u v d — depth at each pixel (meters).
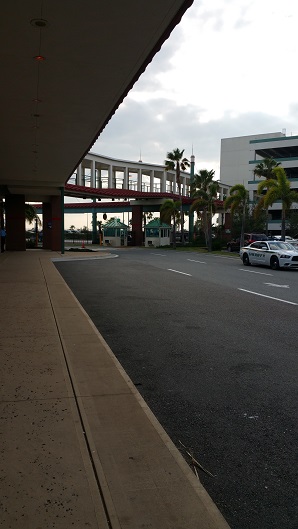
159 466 3.23
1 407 4.18
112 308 10.30
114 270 20.53
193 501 2.82
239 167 87.75
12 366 5.42
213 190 45.12
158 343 7.16
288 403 4.75
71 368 5.43
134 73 10.43
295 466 3.51
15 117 14.09
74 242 79.06
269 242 23.11
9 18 7.73
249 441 3.92
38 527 2.52
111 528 2.54
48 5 7.29
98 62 9.77
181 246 55.75
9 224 33.91
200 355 6.49
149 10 7.53
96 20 7.85
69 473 3.08
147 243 60.50
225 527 2.60
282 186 33.88
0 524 2.53
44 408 4.19
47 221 38.06
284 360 6.26
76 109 13.26
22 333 7.12
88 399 4.46
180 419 4.36
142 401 4.46
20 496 2.80
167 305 10.73
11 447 3.41
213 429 4.14
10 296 10.88
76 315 8.65
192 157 61.97
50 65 9.92
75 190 46.09
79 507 2.71
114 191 52.31
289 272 20.30
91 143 17.97
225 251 43.72
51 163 22.80
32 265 20.23
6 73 10.41
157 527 2.57
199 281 16.02
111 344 7.09
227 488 3.20
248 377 5.56
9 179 29.27
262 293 12.92
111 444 3.54
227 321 8.84
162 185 73.50
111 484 2.97
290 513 2.91
